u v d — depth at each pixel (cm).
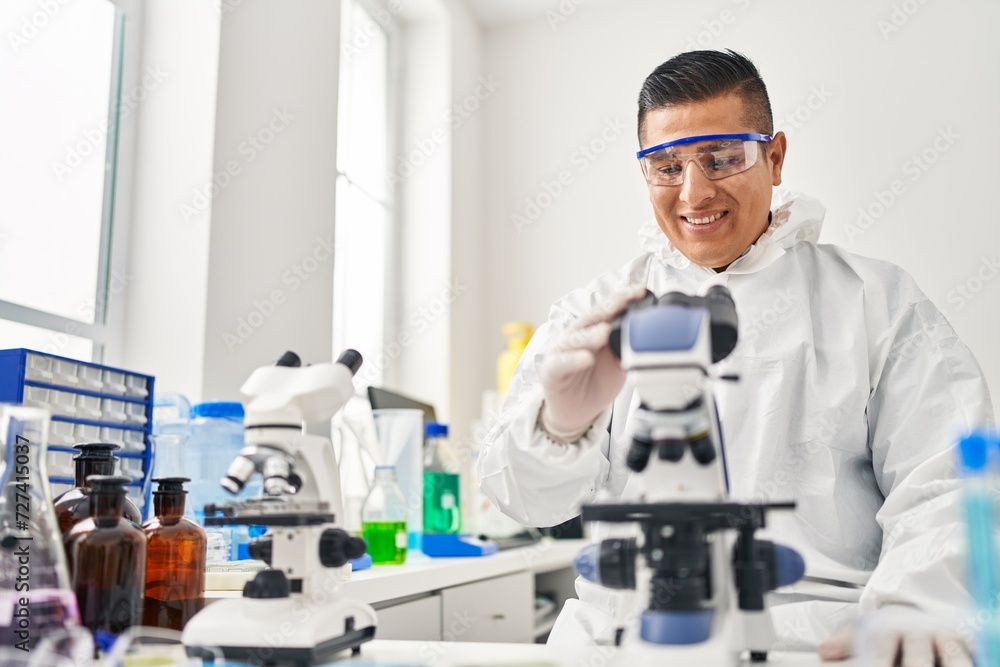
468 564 205
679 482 84
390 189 330
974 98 291
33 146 188
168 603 117
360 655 99
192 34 207
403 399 261
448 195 325
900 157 296
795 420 143
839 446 139
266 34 221
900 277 149
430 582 186
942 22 298
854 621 103
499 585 227
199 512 178
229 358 204
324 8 244
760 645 86
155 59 210
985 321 279
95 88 203
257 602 93
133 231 206
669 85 145
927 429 132
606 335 103
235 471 97
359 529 224
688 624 75
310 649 89
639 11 340
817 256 158
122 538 106
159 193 205
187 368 197
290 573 96
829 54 309
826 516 135
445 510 244
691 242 151
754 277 153
